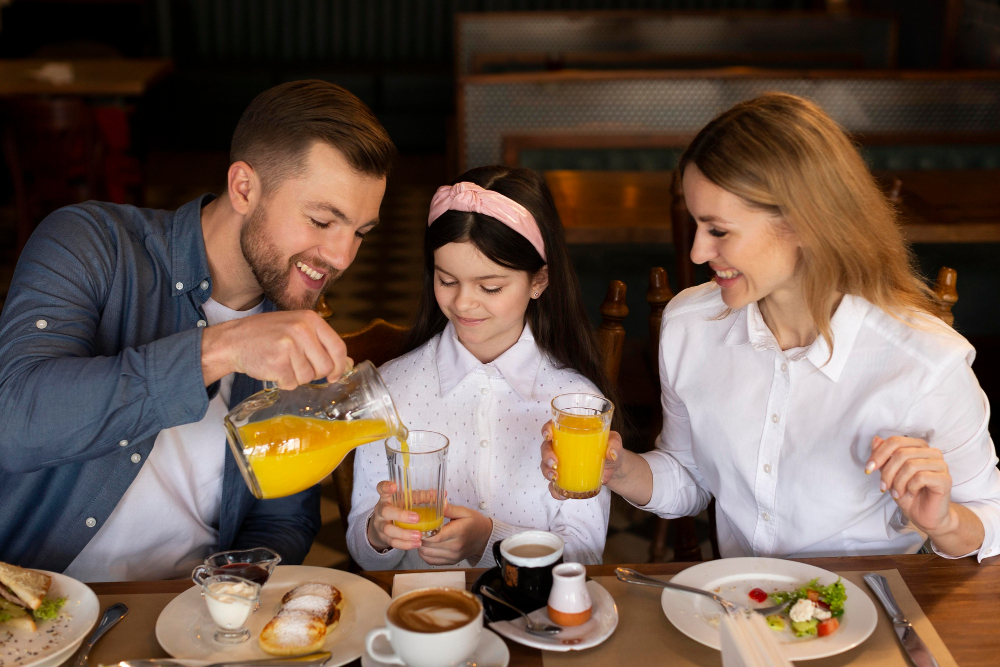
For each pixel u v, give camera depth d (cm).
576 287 158
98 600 113
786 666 89
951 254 361
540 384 157
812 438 138
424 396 158
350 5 799
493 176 148
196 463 148
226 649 104
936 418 130
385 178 133
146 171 603
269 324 112
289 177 129
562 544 113
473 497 156
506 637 108
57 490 136
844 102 457
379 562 145
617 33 653
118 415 115
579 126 460
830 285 127
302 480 114
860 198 123
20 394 117
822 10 732
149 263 144
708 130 124
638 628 110
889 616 111
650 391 300
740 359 144
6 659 100
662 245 356
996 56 549
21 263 137
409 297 476
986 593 117
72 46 703
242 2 791
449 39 809
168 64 620
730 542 154
